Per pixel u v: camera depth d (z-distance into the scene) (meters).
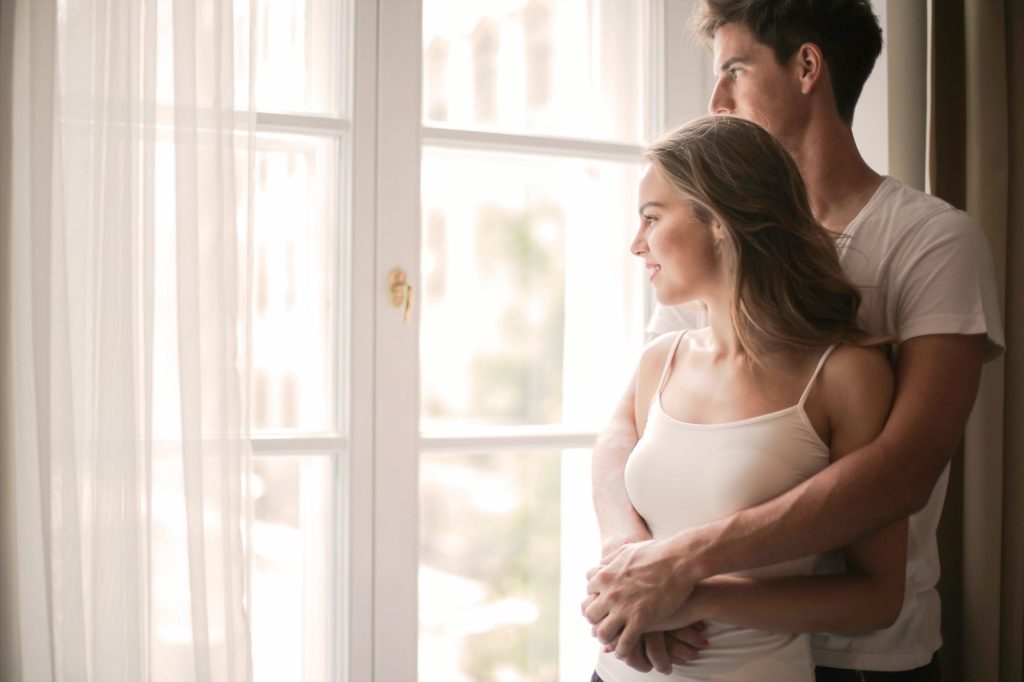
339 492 1.47
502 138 1.56
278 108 1.47
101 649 1.13
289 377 1.53
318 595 1.53
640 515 1.16
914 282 1.12
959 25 1.47
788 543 0.98
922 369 1.08
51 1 1.08
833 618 1.00
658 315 1.45
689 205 1.09
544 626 1.85
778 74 1.24
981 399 1.40
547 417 1.84
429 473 1.91
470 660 1.90
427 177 1.78
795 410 1.03
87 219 1.14
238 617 1.17
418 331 1.48
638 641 1.03
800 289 1.06
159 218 1.19
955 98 1.47
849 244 1.20
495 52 1.69
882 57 1.65
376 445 1.46
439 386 1.90
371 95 1.45
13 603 1.09
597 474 1.23
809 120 1.25
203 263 1.17
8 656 1.09
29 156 1.10
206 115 1.17
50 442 1.09
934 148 1.44
